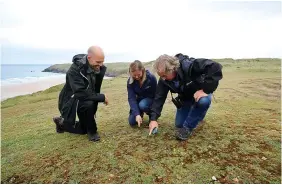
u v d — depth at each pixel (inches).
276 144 128.6
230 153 122.1
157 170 112.4
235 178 102.7
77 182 108.6
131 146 137.6
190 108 146.1
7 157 140.5
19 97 776.3
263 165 110.4
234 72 893.2
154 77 162.4
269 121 168.2
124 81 922.1
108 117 211.0
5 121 268.8
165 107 233.0
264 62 1971.0
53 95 688.4
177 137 139.7
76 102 141.7
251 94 314.5
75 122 154.3
